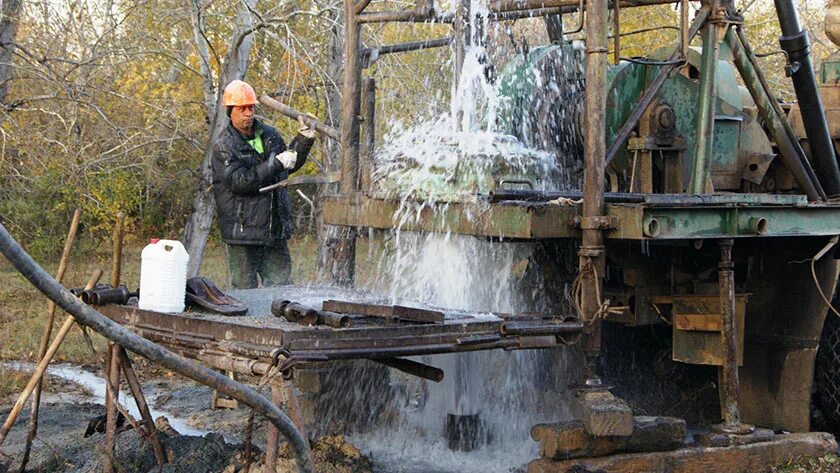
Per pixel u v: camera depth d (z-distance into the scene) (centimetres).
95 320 268
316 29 1312
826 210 542
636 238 468
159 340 439
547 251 540
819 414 615
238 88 724
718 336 532
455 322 429
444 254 541
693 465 493
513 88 618
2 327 1032
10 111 1238
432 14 607
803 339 572
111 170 1351
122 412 464
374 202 563
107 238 1805
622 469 472
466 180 532
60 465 495
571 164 618
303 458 311
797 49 595
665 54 631
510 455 535
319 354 378
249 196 731
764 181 668
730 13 556
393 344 402
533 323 461
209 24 1498
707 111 546
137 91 1463
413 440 564
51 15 1355
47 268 1616
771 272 586
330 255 667
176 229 1920
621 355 625
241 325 396
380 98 1166
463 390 547
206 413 671
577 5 520
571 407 483
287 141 1241
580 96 626
